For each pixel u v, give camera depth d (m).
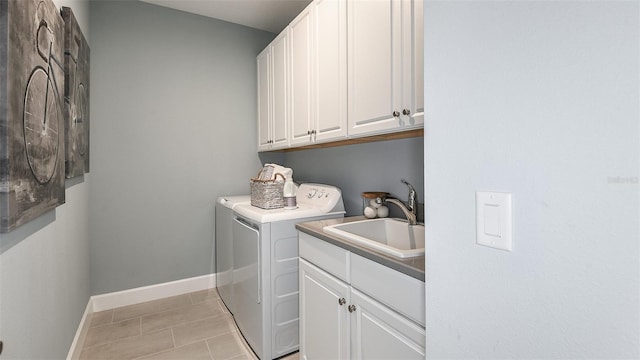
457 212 0.64
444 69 0.66
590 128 0.45
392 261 1.02
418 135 1.63
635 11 0.41
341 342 1.30
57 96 1.24
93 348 1.91
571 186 0.47
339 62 1.72
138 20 2.47
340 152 2.33
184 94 2.67
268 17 2.78
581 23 0.46
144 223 2.54
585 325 0.46
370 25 1.50
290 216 1.82
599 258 0.45
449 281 0.66
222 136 2.85
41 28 1.05
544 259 0.51
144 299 2.54
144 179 2.53
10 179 0.80
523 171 0.53
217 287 2.78
